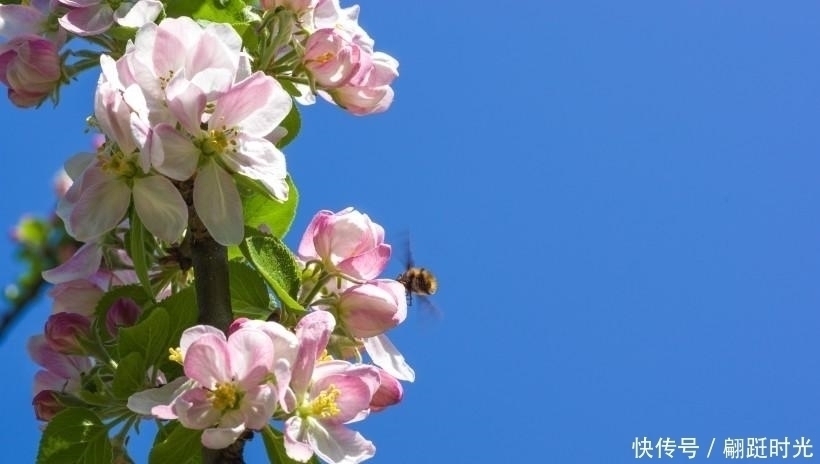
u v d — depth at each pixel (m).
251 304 0.75
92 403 0.75
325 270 0.75
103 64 0.72
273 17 0.77
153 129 0.71
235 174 0.73
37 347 0.77
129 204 0.73
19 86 0.78
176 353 0.71
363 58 0.78
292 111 0.78
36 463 0.74
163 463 0.72
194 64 0.73
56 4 0.78
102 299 0.76
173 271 0.76
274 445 0.73
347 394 0.72
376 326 0.75
